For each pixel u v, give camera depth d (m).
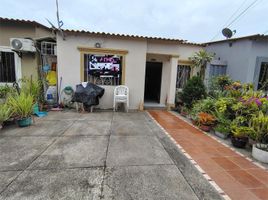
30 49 6.77
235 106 4.80
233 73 7.80
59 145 3.91
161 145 4.14
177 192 2.50
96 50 7.20
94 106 7.38
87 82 7.11
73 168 3.00
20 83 7.04
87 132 4.79
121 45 7.34
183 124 5.96
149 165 3.20
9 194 2.33
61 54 7.05
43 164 3.09
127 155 3.55
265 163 3.47
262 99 4.64
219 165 3.32
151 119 6.44
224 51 8.28
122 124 5.64
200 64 8.33
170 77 8.12
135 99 7.75
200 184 2.71
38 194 2.34
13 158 3.29
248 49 7.07
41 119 5.88
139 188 2.54
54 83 7.42
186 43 8.56
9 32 7.00
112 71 7.44
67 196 2.33
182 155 3.68
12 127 5.04
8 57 7.12
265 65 7.21
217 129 4.93
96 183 2.62
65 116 6.32
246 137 4.16
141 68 7.56
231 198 2.43
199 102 6.43
